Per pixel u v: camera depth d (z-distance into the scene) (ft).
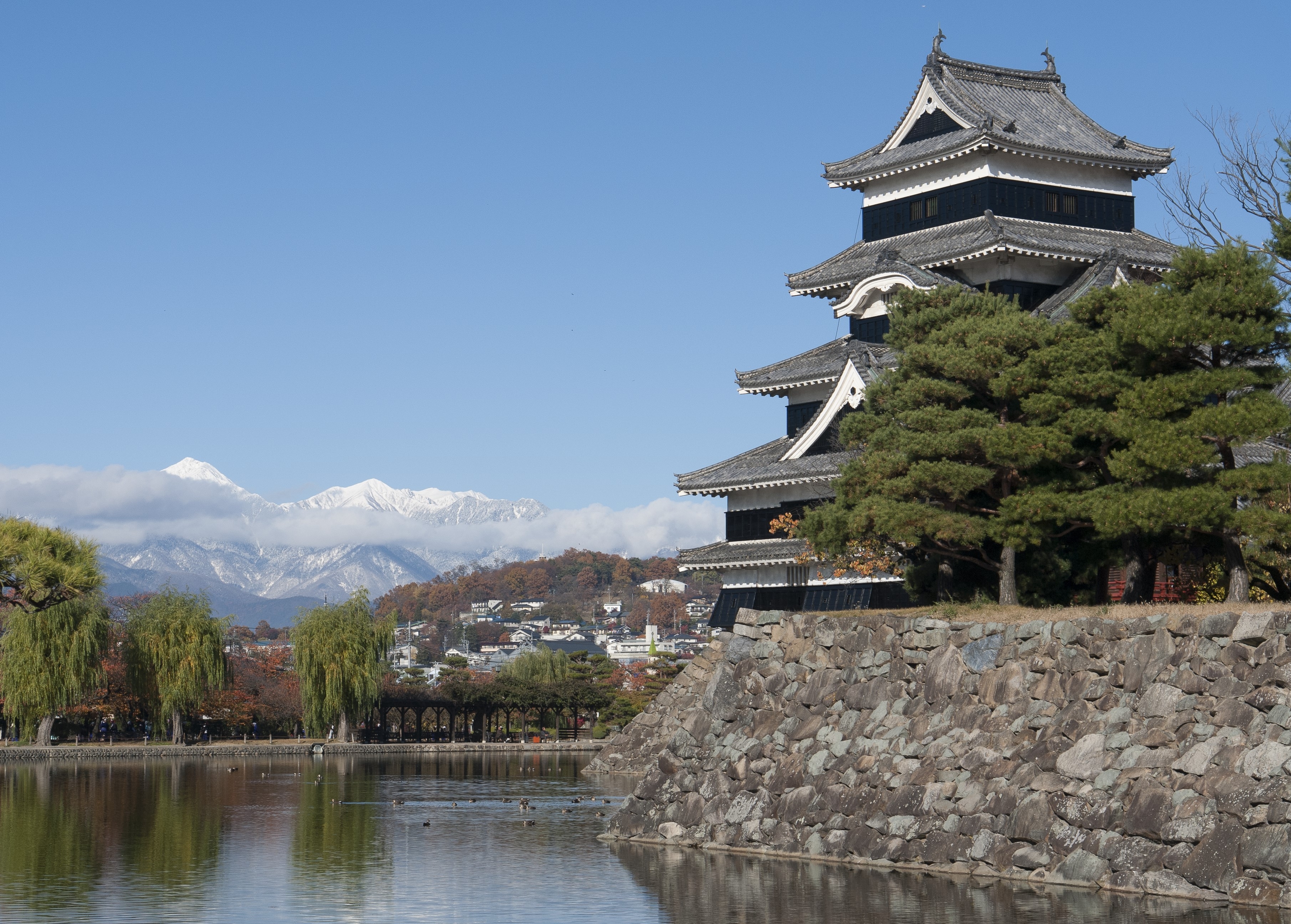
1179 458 134.82
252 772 298.35
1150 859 111.65
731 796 148.87
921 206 254.27
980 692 131.23
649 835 155.63
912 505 154.92
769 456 252.01
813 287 256.32
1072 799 118.52
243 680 459.32
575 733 507.71
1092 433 147.43
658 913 111.65
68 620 347.36
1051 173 247.70
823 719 144.66
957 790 127.65
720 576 260.83
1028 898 111.86
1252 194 215.31
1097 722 120.37
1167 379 137.39
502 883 128.57
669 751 159.43
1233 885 105.81
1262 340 133.69
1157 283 174.50
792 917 107.76
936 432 156.66
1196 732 112.98
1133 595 156.04
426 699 457.68
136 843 160.66
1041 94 270.26
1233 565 139.95
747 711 153.48
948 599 165.89
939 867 125.49
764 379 256.52
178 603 389.19
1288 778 104.94
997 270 233.76
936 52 260.83
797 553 229.86
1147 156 253.44
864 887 119.96
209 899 121.39
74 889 126.82
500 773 296.51
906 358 161.79
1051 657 126.82
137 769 307.99
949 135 250.16
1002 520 153.79
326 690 397.19
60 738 415.44
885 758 135.64
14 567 242.17
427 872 136.56
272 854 150.82
